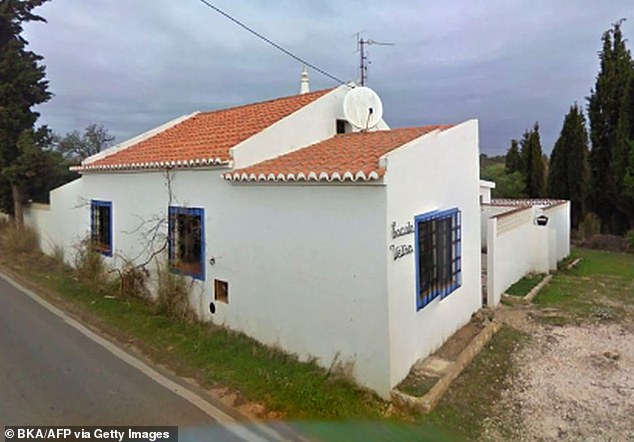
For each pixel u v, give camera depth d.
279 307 6.83
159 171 9.27
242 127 9.85
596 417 5.34
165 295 8.73
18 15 17.12
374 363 5.73
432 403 5.46
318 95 10.07
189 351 6.91
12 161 17.28
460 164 8.25
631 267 15.43
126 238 10.59
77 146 36.75
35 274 12.55
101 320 8.45
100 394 5.56
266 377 5.97
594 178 22.77
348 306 5.95
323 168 6.30
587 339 8.02
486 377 6.44
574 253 18.98
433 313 7.08
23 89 17.33
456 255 8.05
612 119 22.00
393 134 8.56
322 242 6.19
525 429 5.09
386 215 5.55
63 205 14.23
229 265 7.68
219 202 7.83
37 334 7.74
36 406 5.23
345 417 5.11
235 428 4.86
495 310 9.75
